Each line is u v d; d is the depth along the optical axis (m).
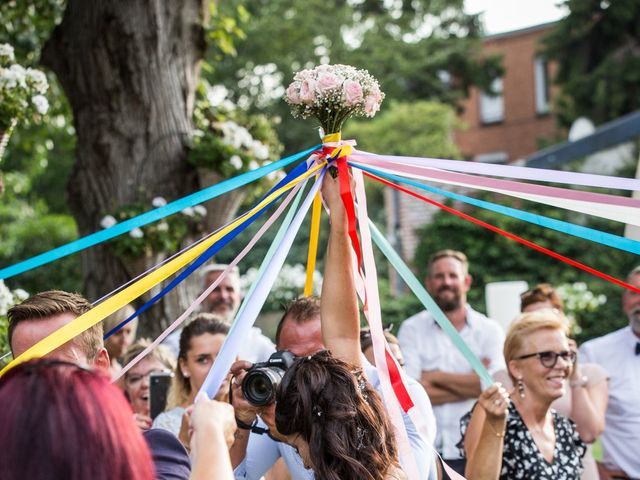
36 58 6.91
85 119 5.01
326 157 2.42
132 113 4.96
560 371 3.23
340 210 2.39
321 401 1.88
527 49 26.23
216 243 2.40
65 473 1.26
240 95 21.48
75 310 2.15
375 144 19.42
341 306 2.36
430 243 14.56
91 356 2.11
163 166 4.94
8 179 12.30
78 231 5.07
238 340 1.99
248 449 2.63
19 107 3.50
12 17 6.48
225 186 2.32
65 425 1.28
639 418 4.29
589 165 14.15
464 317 4.80
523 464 3.18
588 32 21.62
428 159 2.45
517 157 26.39
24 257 14.05
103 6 4.92
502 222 14.20
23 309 2.12
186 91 5.09
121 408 1.36
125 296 2.04
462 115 27.06
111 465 1.29
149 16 4.94
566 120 21.56
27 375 1.33
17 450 1.26
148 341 3.72
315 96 2.37
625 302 4.43
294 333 2.63
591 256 13.88
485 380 2.88
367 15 23.25
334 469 1.81
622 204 2.30
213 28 5.87
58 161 17.42
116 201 4.91
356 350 2.33
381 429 1.90
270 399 2.01
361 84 2.40
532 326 3.27
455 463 4.51
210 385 1.90
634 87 20.95
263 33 20.95
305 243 17.48
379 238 2.74
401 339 4.83
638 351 4.36
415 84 23.31
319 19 21.84
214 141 4.92
